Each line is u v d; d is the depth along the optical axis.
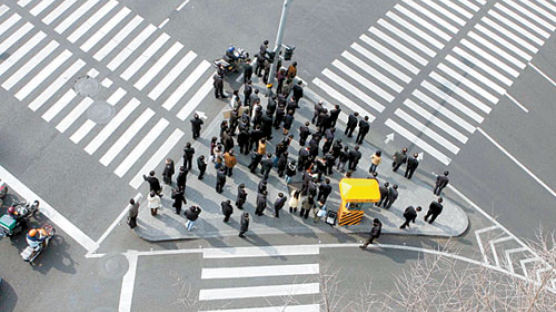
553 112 30.17
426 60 31.14
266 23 30.97
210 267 22.56
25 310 20.75
